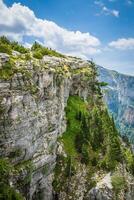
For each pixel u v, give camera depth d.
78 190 125.50
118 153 147.00
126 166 149.12
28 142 101.81
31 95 102.56
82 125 145.50
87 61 181.12
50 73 116.88
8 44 117.50
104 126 159.12
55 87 123.75
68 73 148.50
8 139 92.88
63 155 129.38
